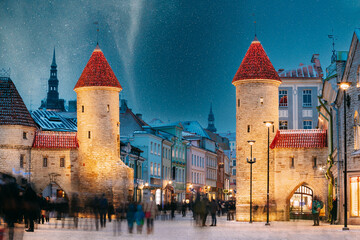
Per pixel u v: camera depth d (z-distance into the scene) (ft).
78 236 102.89
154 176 328.29
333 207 159.43
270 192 208.54
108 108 222.48
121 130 347.77
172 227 146.10
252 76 212.84
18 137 214.48
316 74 279.69
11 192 67.41
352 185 151.84
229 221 206.08
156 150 333.42
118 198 217.97
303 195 214.07
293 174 206.69
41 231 116.88
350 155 153.28
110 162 220.64
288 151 207.82
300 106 278.26
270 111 213.05
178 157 376.07
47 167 220.43
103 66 224.94
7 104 216.74
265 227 147.64
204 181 422.41
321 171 204.23
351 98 153.99
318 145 204.85
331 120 184.65
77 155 221.25
